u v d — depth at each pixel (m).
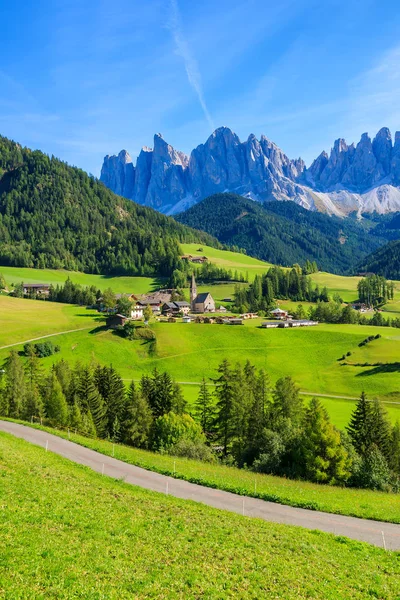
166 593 20.44
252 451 74.25
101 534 25.75
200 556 24.97
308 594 22.20
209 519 31.56
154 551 24.77
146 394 97.31
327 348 166.62
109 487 36.78
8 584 18.72
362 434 82.25
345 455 61.91
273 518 34.84
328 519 35.47
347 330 187.62
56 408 82.75
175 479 43.50
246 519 32.78
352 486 60.88
